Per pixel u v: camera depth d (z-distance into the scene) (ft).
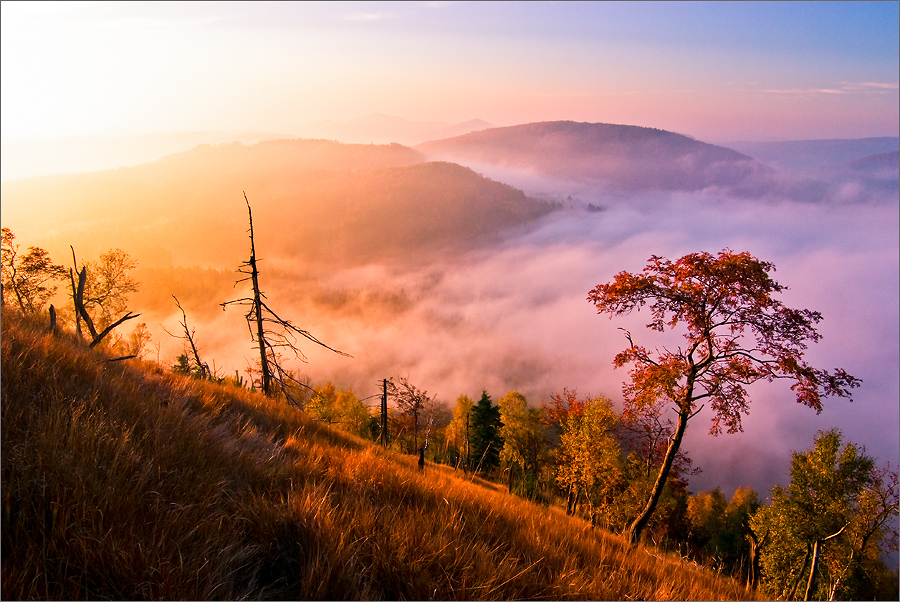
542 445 125.59
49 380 13.51
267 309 47.50
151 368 25.84
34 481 8.54
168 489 10.07
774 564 68.18
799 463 68.13
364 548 9.91
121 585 7.30
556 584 10.87
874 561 71.10
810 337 38.75
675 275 42.19
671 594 12.94
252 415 24.53
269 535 9.75
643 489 81.00
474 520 13.39
